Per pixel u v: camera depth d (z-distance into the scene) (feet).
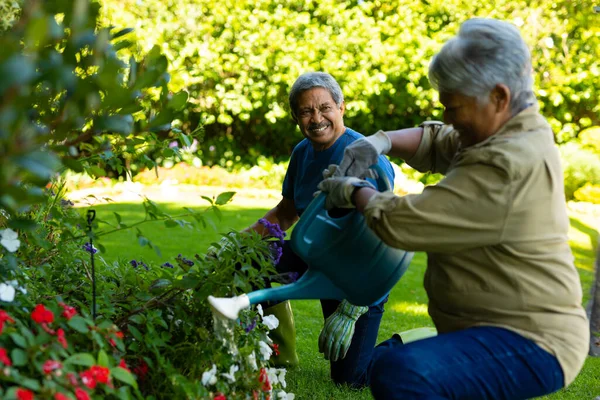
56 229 8.66
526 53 6.00
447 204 5.87
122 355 6.87
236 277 7.48
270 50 37.09
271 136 41.39
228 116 38.29
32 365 5.89
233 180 37.76
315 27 37.32
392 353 6.04
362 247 6.75
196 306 7.89
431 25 36.86
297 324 13.79
